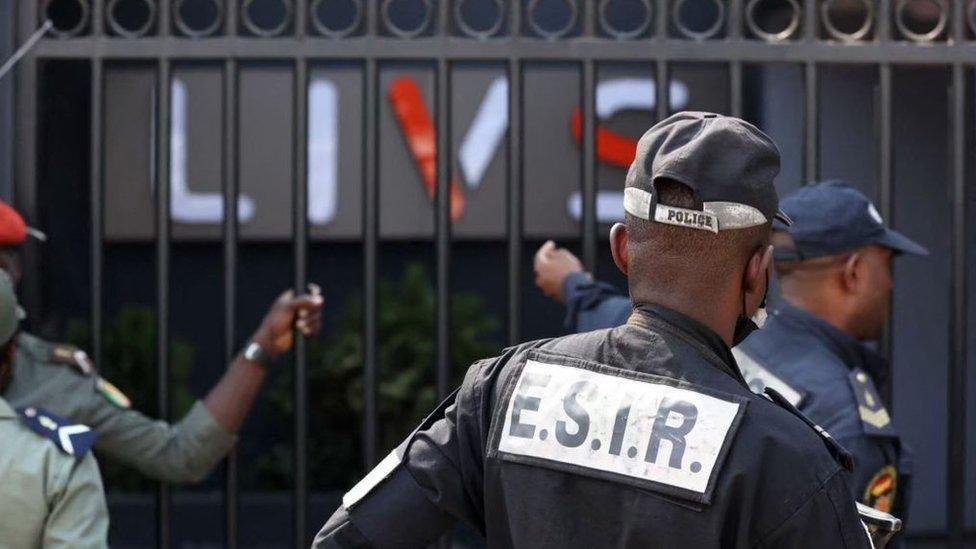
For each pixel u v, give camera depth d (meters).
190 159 6.95
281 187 6.97
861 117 6.54
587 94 3.46
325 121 6.93
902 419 6.65
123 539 6.24
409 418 6.37
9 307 2.70
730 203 1.86
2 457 2.57
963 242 3.49
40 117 3.43
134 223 7.01
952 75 3.49
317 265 7.30
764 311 2.00
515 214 3.44
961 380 3.49
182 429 3.35
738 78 3.46
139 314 6.47
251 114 6.95
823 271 2.83
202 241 7.11
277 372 7.11
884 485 2.64
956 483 3.50
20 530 2.57
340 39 3.43
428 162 6.95
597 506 1.85
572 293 3.43
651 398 1.88
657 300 1.93
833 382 2.71
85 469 2.65
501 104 6.91
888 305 3.43
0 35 3.95
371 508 2.01
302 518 3.46
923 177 6.59
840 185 2.92
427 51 3.43
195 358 7.33
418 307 6.52
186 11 6.95
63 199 7.03
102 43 3.42
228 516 3.46
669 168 1.87
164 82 3.42
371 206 3.44
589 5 3.46
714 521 1.78
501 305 7.34
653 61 3.46
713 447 1.81
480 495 1.99
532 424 1.93
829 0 3.47
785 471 1.80
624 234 2.03
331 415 6.68
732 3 3.48
